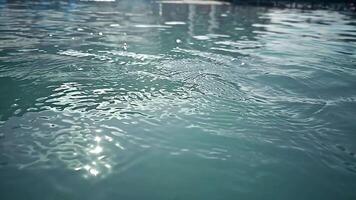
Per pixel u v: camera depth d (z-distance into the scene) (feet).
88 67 13.34
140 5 51.47
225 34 24.35
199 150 7.13
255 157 6.96
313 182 6.20
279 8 51.26
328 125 8.57
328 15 41.22
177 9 45.85
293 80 12.41
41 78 11.60
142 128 8.00
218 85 11.50
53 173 6.08
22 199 5.41
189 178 6.16
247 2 61.67
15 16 30.50
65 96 9.91
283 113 9.25
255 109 9.46
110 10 41.98
